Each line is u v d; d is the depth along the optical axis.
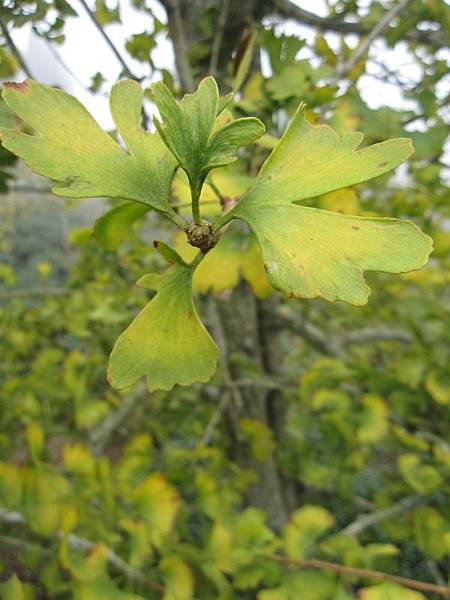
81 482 0.38
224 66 0.42
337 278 0.12
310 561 0.36
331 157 0.14
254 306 0.59
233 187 0.25
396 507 0.49
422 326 0.62
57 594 0.37
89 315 0.65
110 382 0.14
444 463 0.48
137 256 0.69
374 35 0.37
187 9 0.43
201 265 0.27
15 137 0.14
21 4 0.28
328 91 0.31
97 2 0.36
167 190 0.15
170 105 0.12
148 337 0.15
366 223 0.13
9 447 0.53
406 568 0.70
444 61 0.46
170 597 0.33
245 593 0.48
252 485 0.62
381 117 0.34
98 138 0.15
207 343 0.15
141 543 0.35
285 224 0.13
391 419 0.61
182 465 0.54
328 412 0.58
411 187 0.48
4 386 0.59
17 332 0.71
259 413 0.61
